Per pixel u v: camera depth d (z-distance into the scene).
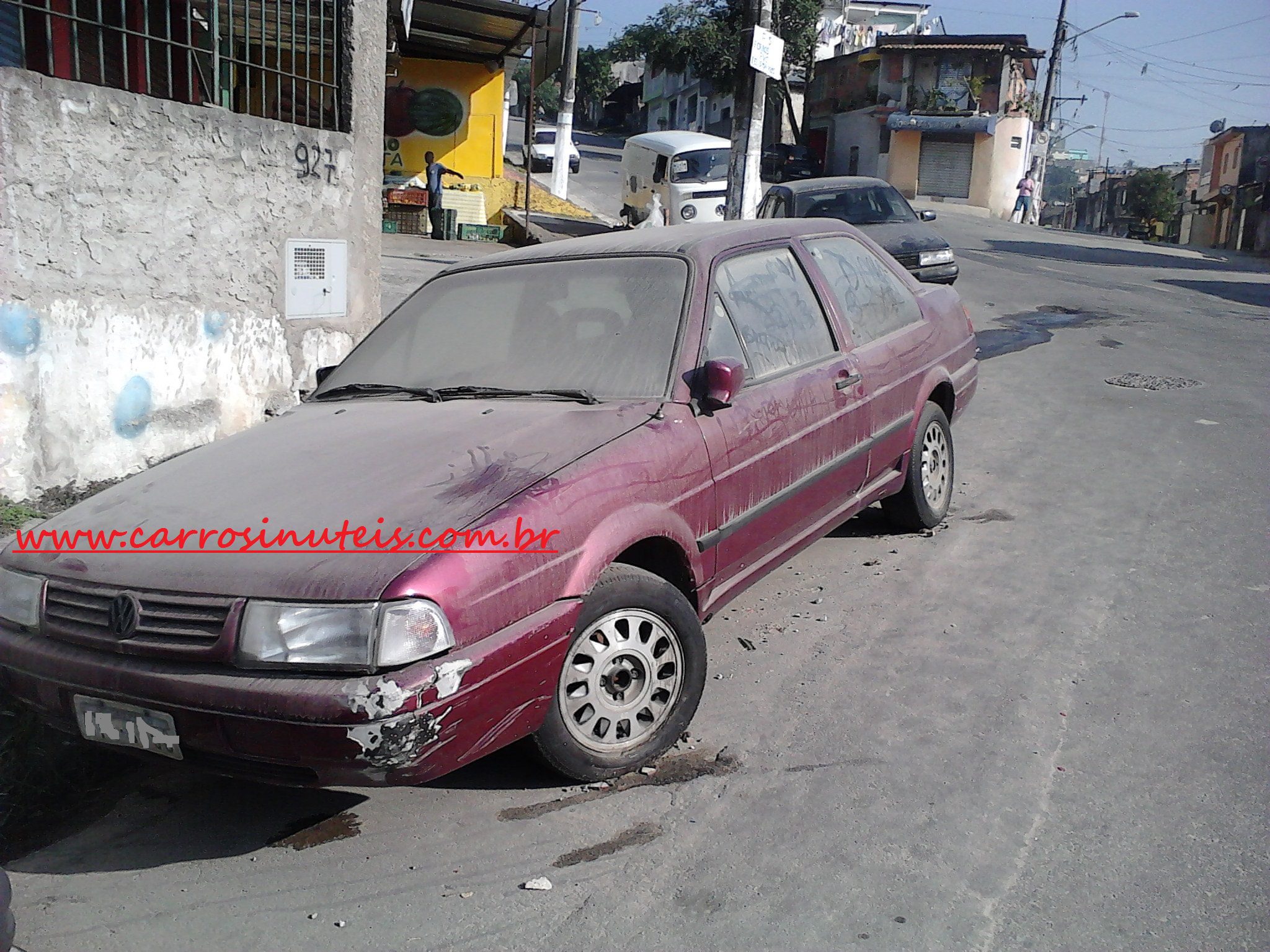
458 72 21.59
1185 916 2.67
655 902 2.84
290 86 9.12
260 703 2.76
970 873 2.87
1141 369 9.71
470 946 2.72
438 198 19.78
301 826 3.33
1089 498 6.05
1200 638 4.21
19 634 3.19
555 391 3.85
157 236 6.16
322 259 7.27
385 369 4.30
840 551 5.44
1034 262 20.34
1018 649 4.20
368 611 2.76
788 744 3.59
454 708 2.83
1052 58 43.69
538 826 3.23
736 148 14.23
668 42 39.16
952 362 5.71
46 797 3.59
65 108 5.60
